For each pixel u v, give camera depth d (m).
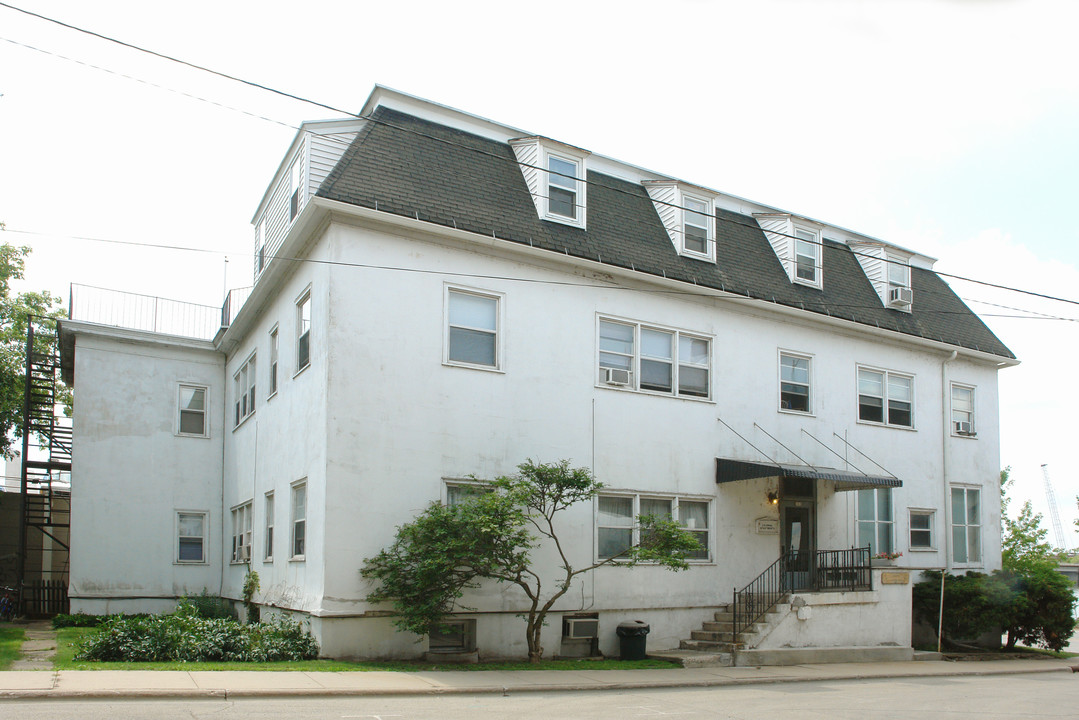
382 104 18.09
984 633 23.30
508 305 17.42
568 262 18.16
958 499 24.98
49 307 33.28
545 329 17.83
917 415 24.17
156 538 23.19
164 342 24.08
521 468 15.91
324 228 16.16
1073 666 20.27
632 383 18.95
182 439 24.02
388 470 15.59
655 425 19.06
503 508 14.79
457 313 16.97
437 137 18.14
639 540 18.47
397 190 16.47
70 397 32.62
